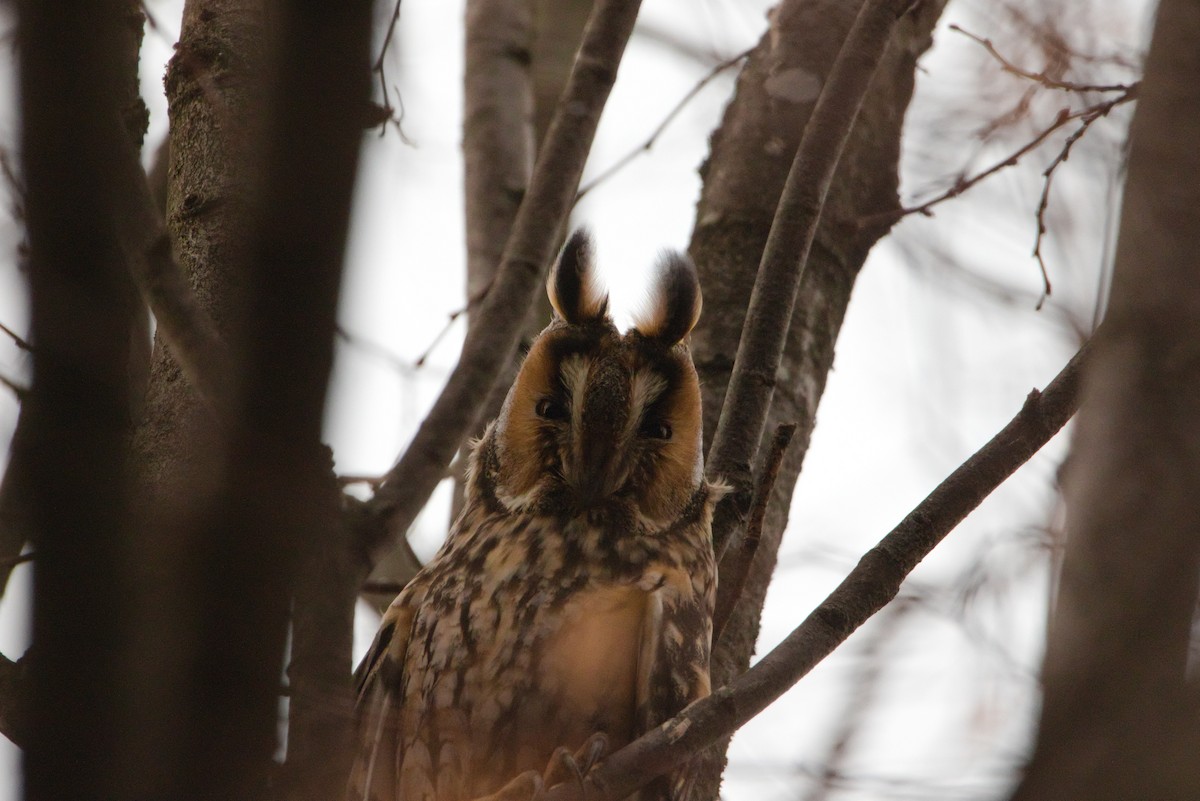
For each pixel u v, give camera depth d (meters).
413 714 9.30
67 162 5.27
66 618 5.16
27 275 5.32
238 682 5.17
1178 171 6.06
